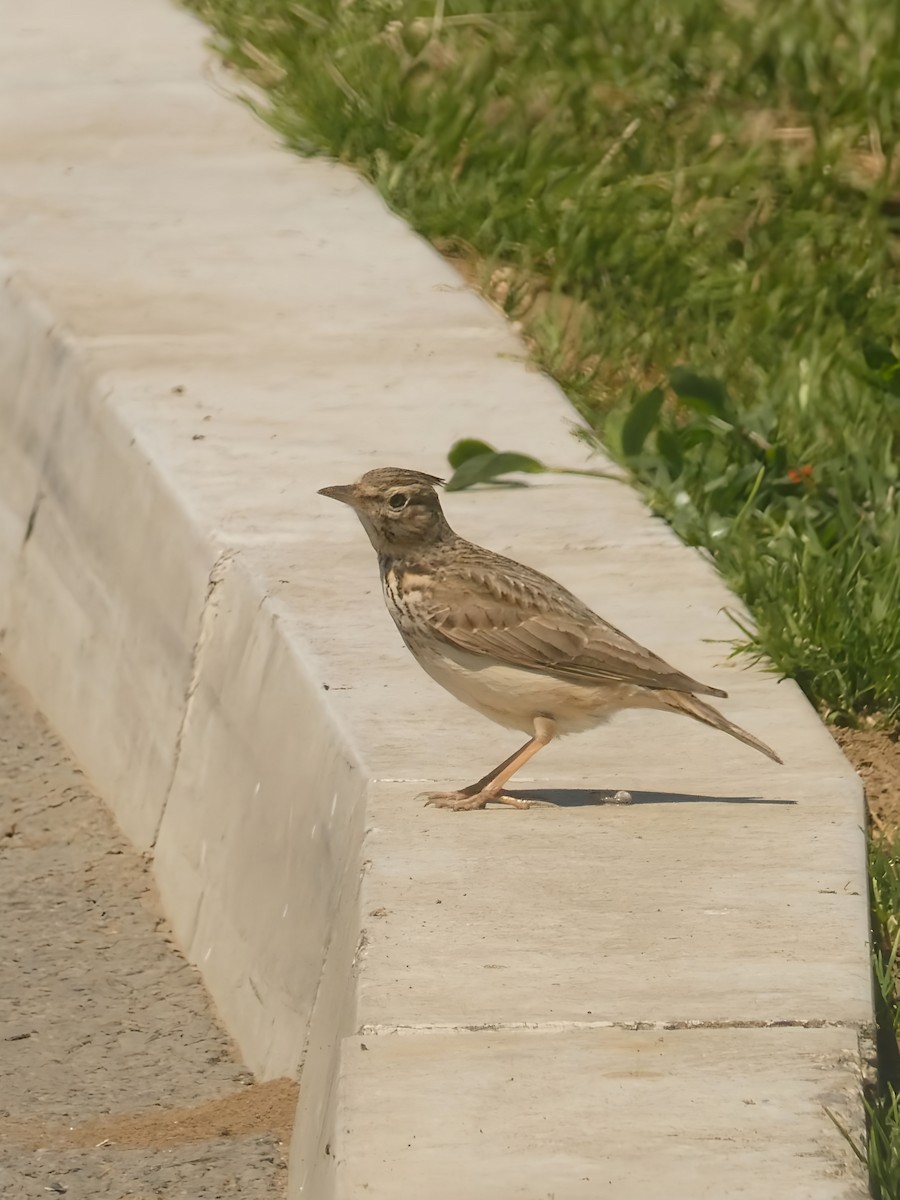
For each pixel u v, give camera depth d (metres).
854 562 12.30
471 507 12.80
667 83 19.39
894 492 13.27
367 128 18.38
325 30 20.42
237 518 12.34
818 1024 7.55
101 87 19.72
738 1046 7.42
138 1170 8.82
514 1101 7.09
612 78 19.50
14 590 14.70
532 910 8.41
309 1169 7.82
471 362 14.80
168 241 16.56
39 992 10.83
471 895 8.52
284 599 11.37
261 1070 9.90
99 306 15.30
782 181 17.89
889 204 17.73
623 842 9.03
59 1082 9.93
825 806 9.44
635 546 12.32
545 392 14.40
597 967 7.96
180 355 14.55
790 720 10.48
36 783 13.12
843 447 13.90
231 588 11.80
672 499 12.92
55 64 20.31
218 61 20.41
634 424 13.38
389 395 14.17
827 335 15.86
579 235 16.75
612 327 15.80
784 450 13.41
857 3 20.59
